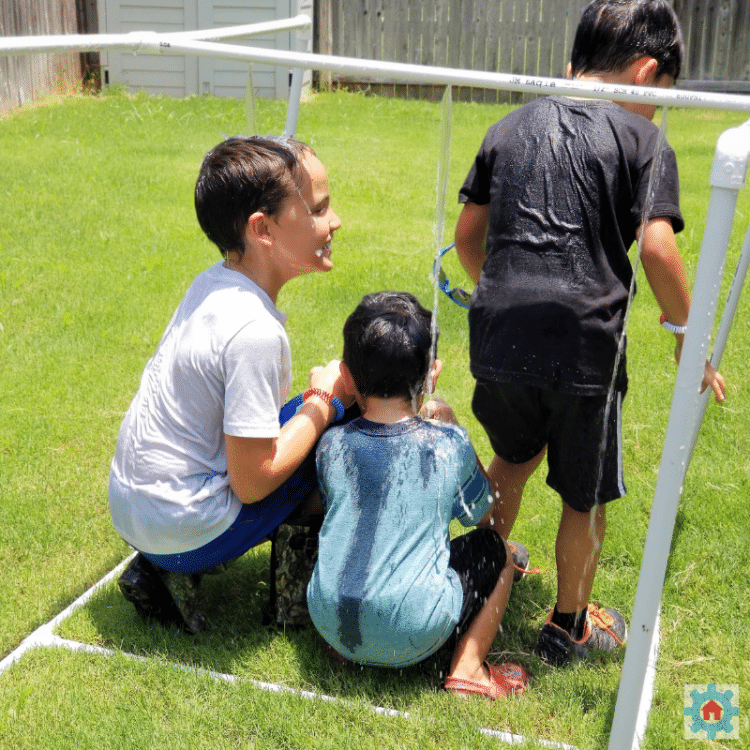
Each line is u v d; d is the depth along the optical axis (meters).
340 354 3.68
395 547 1.90
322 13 10.20
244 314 1.93
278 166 1.92
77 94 9.80
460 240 2.11
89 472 2.89
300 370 3.53
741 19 9.89
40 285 4.41
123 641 2.14
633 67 1.92
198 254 4.93
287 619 2.18
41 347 3.77
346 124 8.62
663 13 1.92
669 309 1.85
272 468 1.95
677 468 1.47
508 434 2.06
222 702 1.94
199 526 1.98
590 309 1.79
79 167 6.74
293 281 4.45
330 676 2.04
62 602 2.30
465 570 2.02
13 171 6.54
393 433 1.94
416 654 1.94
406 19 10.55
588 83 1.49
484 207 2.05
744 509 2.67
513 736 1.87
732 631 2.22
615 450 1.92
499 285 1.86
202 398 1.95
